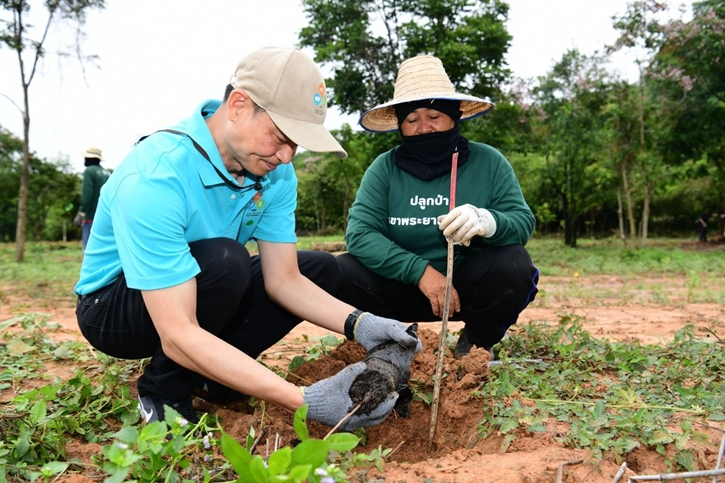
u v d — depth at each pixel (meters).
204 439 1.98
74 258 17.59
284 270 2.68
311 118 2.11
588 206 28.16
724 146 21.20
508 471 2.02
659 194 35.06
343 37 17.72
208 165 2.24
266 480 1.52
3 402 2.74
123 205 2.11
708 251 20.22
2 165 38.47
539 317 5.95
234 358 2.07
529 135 21.81
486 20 17.28
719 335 4.76
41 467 2.08
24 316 4.02
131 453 1.61
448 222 2.59
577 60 22.02
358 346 3.18
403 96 3.09
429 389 2.79
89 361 3.49
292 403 2.07
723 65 19.38
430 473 2.03
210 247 2.35
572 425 2.27
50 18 12.84
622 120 20.56
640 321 5.65
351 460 2.04
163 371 2.44
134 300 2.36
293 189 2.69
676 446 2.15
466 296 3.15
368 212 3.28
